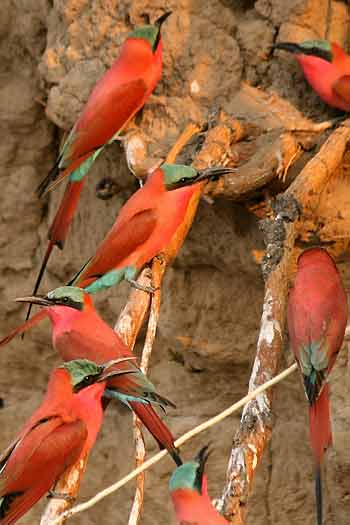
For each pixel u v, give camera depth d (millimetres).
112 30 11812
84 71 11891
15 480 8586
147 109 11711
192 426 12375
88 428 8828
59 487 8805
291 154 10859
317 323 9125
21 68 13250
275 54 11469
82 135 10930
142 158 11391
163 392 12625
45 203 13383
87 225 12898
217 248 11828
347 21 11461
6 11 13109
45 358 13422
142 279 10195
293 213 10266
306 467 12086
